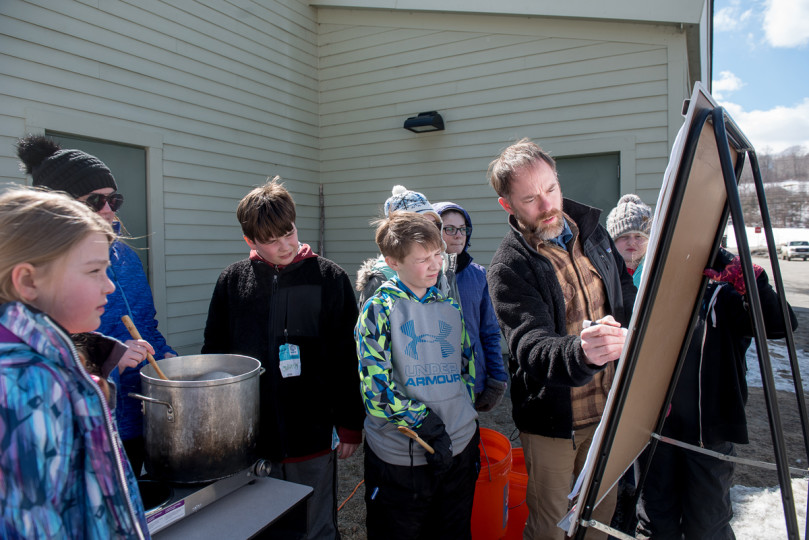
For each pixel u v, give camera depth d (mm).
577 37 5164
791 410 4355
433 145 6016
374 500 1636
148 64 4656
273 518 1272
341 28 6535
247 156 5695
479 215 5781
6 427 699
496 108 5617
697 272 1203
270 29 5969
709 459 1837
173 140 4887
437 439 1504
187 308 5023
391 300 1636
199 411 1267
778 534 2438
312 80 6656
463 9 5543
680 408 1874
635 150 4957
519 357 1412
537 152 1570
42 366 739
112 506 814
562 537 1681
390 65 6238
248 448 1367
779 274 1069
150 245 4695
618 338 1041
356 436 1896
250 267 1923
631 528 1531
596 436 893
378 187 6402
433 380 1604
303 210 6547
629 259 2467
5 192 834
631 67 4949
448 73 5875
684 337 1341
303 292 1870
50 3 3934
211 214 5277
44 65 3912
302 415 1822
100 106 4281
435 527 1652
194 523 1244
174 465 1273
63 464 742
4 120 3695
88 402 790
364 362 1565
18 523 704
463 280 2314
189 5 5023
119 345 1106
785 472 818
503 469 2020
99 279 858
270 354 1812
